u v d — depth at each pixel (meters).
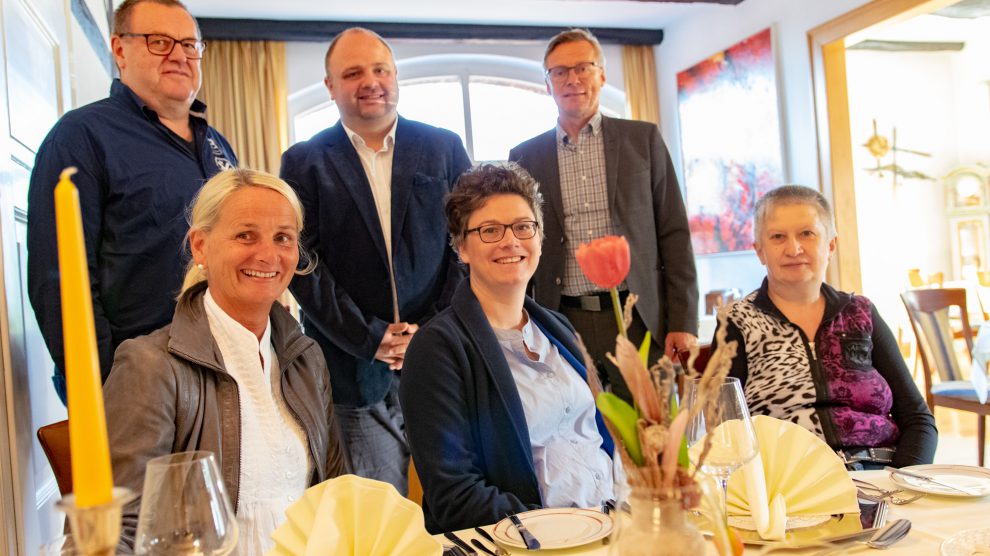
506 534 1.07
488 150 6.77
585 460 1.53
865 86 7.84
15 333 1.68
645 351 0.74
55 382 1.79
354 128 2.35
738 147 5.80
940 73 8.02
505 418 1.47
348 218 2.27
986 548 0.90
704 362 2.54
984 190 7.70
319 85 6.18
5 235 1.65
